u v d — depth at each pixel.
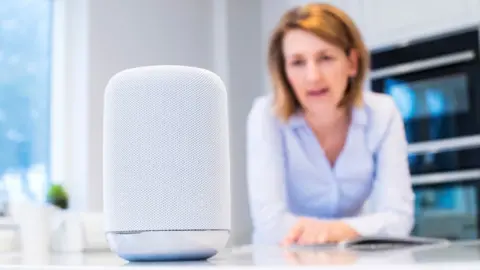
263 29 3.60
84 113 2.95
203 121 0.52
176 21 3.36
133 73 0.52
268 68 1.54
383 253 0.65
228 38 3.47
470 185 2.61
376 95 1.58
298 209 1.65
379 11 3.05
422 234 2.77
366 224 1.34
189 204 0.51
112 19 3.05
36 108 3.12
